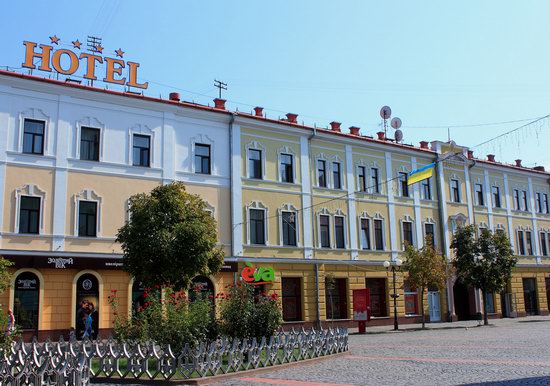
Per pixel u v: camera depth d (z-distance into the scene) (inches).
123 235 917.8
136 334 650.2
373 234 1620.3
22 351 612.4
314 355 751.7
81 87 1172.5
